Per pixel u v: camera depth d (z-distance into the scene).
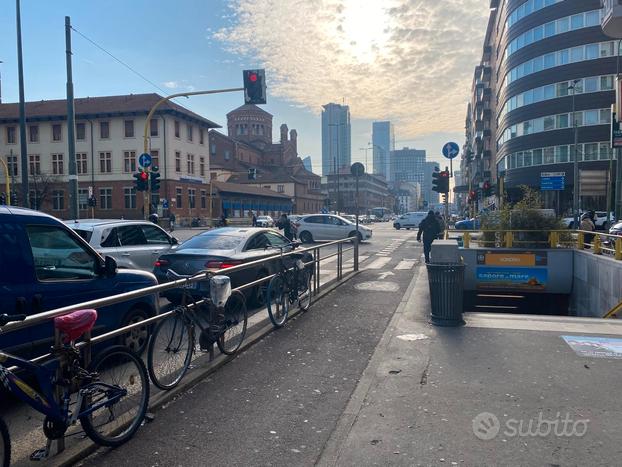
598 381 4.89
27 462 3.45
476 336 6.56
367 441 3.73
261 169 109.62
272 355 5.96
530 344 6.17
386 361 5.54
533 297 15.21
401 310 8.25
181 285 4.95
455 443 3.69
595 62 47.66
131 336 5.65
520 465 3.38
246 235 9.08
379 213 90.31
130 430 3.83
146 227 10.15
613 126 18.52
